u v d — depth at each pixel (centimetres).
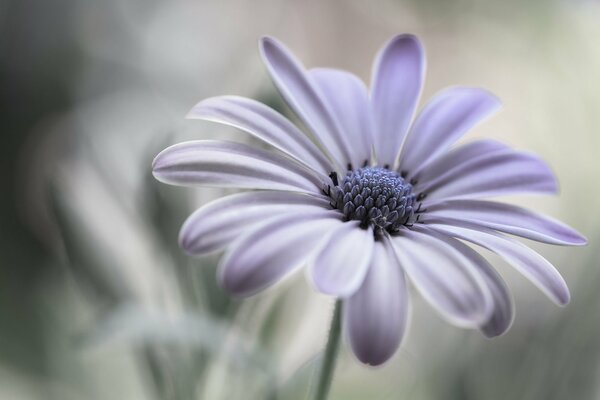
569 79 35
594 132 34
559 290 21
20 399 32
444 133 24
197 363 25
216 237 21
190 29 48
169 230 25
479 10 41
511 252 21
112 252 26
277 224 21
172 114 42
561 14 36
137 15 48
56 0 46
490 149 24
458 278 21
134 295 26
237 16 49
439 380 27
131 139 38
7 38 45
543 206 35
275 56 23
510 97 45
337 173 23
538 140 36
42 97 45
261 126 22
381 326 20
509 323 21
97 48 47
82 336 24
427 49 47
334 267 20
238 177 22
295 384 24
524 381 27
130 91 45
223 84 45
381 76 25
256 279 20
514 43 41
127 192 27
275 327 25
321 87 24
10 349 33
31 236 37
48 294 32
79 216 26
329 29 49
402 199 23
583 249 30
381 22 47
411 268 21
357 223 22
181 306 25
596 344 28
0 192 39
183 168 21
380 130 24
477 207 23
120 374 32
